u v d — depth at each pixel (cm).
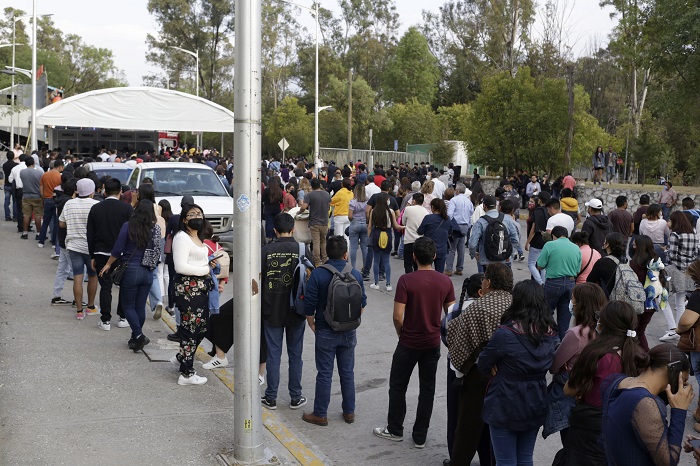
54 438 573
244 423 548
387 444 626
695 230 1087
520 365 456
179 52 7212
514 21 5466
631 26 2898
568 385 447
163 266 1028
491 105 3450
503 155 3441
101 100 2656
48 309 1009
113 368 763
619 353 433
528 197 2981
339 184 1622
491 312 499
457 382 533
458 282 1391
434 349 612
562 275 841
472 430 524
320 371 657
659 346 357
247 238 539
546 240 1048
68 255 1002
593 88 6669
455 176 3050
